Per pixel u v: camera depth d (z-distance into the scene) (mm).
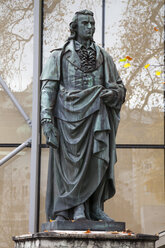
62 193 5812
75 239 5059
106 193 5961
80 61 5926
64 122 5766
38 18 9125
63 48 6023
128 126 9008
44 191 8617
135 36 9336
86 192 5703
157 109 9148
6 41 9102
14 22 9164
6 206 8469
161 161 8938
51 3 9289
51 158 6090
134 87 9172
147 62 9281
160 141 9023
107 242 5098
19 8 9219
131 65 9219
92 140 5719
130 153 8898
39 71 8977
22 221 8430
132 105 9094
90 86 5875
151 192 8766
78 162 5676
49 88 5895
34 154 8609
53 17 9266
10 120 8852
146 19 9406
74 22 6074
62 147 5777
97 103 5754
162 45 9375
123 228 5551
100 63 5988
